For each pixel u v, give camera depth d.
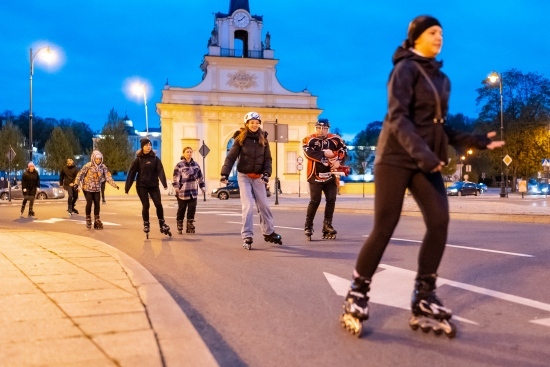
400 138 3.41
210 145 52.25
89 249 7.41
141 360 2.87
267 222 8.56
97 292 4.51
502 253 7.48
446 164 3.32
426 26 3.61
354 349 3.46
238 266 6.69
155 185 10.29
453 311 4.38
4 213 19.55
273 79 53.91
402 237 9.55
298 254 7.70
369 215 16.61
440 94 3.55
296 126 53.81
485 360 3.25
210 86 52.78
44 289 4.63
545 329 3.88
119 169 60.62
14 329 3.42
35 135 114.81
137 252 8.13
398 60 3.69
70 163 18.38
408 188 3.73
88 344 3.13
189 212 11.07
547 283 5.47
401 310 4.41
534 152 51.53
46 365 2.79
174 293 5.17
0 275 5.30
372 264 3.71
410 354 3.36
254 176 8.42
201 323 4.12
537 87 54.72
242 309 4.53
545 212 15.30
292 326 4.00
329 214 9.59
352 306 3.72
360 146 93.19
